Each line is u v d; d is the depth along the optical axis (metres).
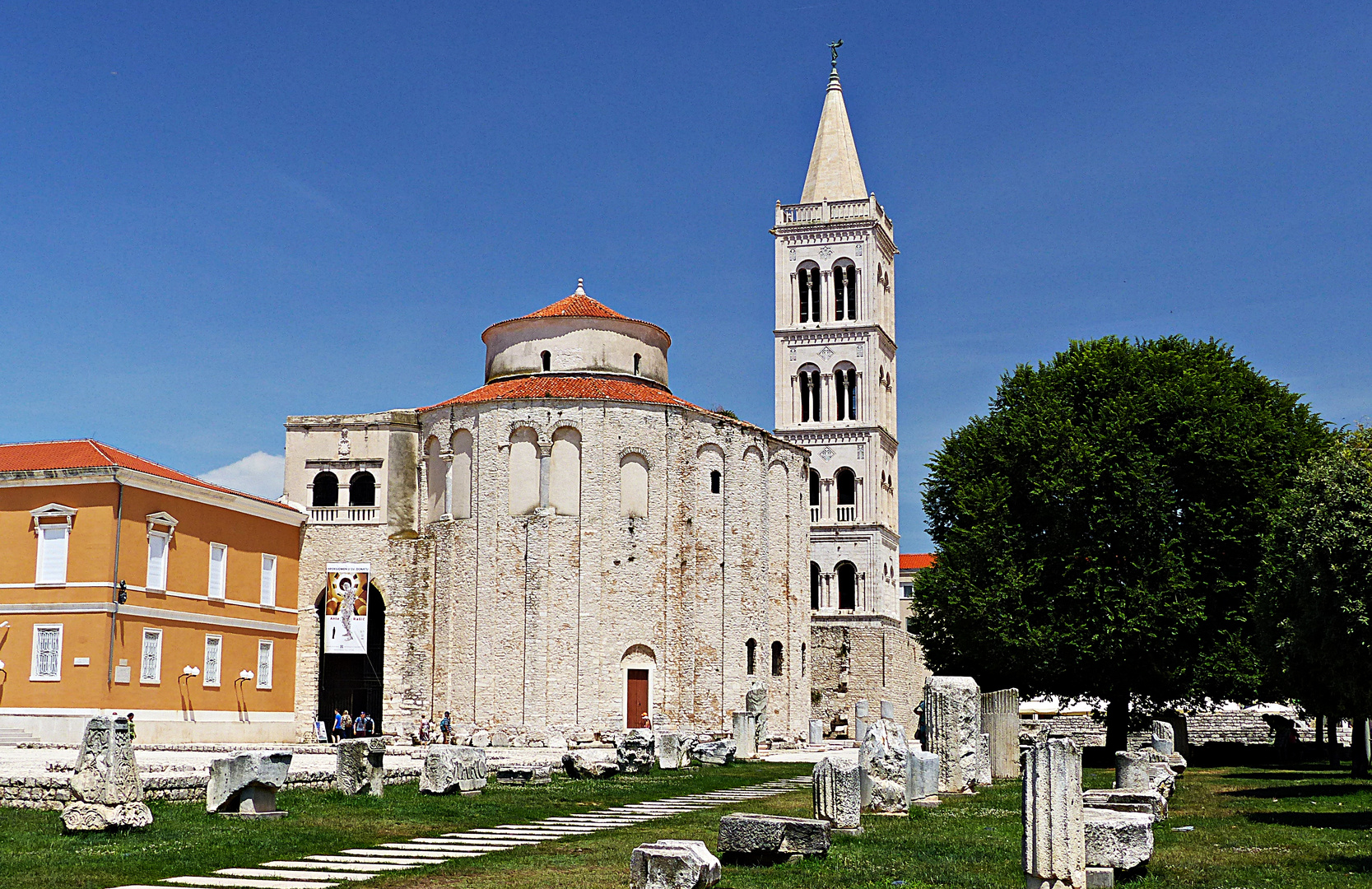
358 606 75.69
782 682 79.94
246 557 71.06
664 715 72.69
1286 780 41.94
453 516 75.25
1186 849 23.72
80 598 59.44
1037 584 55.12
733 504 77.88
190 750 55.75
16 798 28.42
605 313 81.81
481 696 72.00
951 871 21.11
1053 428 56.50
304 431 79.12
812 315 106.31
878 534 100.94
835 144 109.00
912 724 102.12
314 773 34.38
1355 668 30.72
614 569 72.88
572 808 33.81
